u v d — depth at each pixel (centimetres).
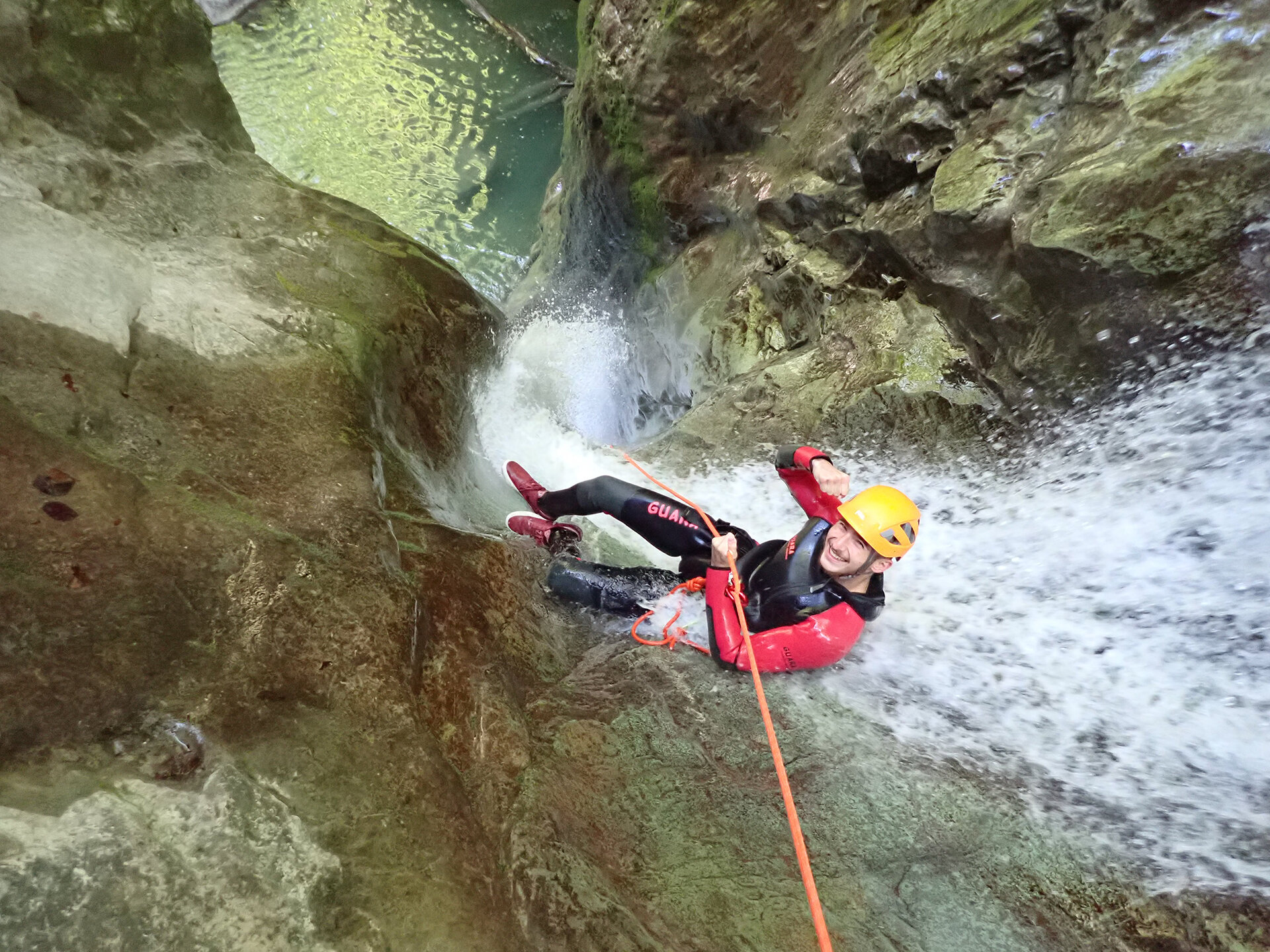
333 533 209
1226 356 299
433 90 1041
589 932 164
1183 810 234
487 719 208
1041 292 351
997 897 212
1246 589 278
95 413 196
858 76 482
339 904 140
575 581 308
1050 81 377
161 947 122
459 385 377
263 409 238
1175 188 296
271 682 168
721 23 573
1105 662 288
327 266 332
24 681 141
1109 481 334
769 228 546
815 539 287
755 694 282
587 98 733
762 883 204
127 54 326
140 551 171
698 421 496
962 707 282
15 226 223
